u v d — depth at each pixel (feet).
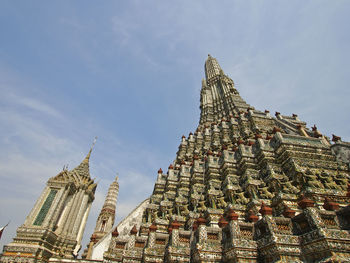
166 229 60.59
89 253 69.41
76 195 99.86
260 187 54.24
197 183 74.54
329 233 28.32
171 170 90.84
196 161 82.84
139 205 83.97
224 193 58.54
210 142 119.96
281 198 43.93
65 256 81.46
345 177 50.21
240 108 142.00
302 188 45.62
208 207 57.62
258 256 33.17
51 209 83.35
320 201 41.73
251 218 38.14
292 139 61.41
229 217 37.27
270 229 32.19
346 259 26.27
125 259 46.06
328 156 56.90
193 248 38.47
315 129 79.71
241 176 62.23
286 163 54.54
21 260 68.39
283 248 30.07
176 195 75.00
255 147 69.51
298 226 33.09
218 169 74.33
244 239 34.45
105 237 73.26
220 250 36.50
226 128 115.85
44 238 75.72
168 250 39.47
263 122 102.99
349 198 42.27
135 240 49.08
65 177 96.37
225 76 204.33
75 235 90.17
